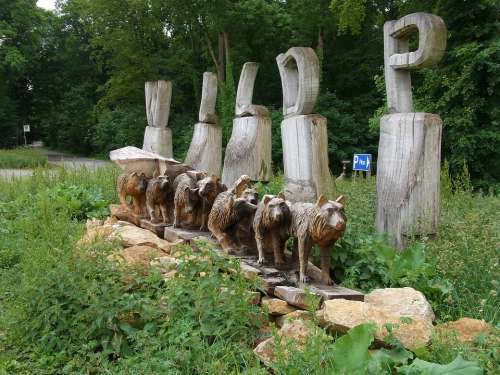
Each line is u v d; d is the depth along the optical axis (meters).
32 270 4.64
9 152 32.53
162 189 6.62
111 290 4.12
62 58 46.38
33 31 41.56
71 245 4.90
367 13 26.23
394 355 3.40
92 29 32.31
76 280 4.28
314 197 6.37
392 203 6.11
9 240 6.95
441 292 4.70
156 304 4.15
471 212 6.86
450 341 3.60
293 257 4.86
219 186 6.06
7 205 9.48
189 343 3.67
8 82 42.06
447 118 15.77
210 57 32.03
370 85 28.78
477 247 5.24
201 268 4.23
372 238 5.49
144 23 31.11
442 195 8.66
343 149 24.44
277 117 22.20
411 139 5.96
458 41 15.99
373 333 3.28
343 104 25.22
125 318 4.16
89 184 10.97
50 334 4.04
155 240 5.98
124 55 31.78
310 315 3.88
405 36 6.46
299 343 3.44
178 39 33.75
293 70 7.09
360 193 8.43
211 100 9.90
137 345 3.79
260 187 7.62
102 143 34.94
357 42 28.81
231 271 4.40
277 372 3.13
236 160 8.32
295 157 6.64
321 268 4.54
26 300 4.33
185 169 6.91
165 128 11.46
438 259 5.13
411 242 5.83
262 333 3.89
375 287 4.83
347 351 3.22
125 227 6.45
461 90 15.52
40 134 51.31
